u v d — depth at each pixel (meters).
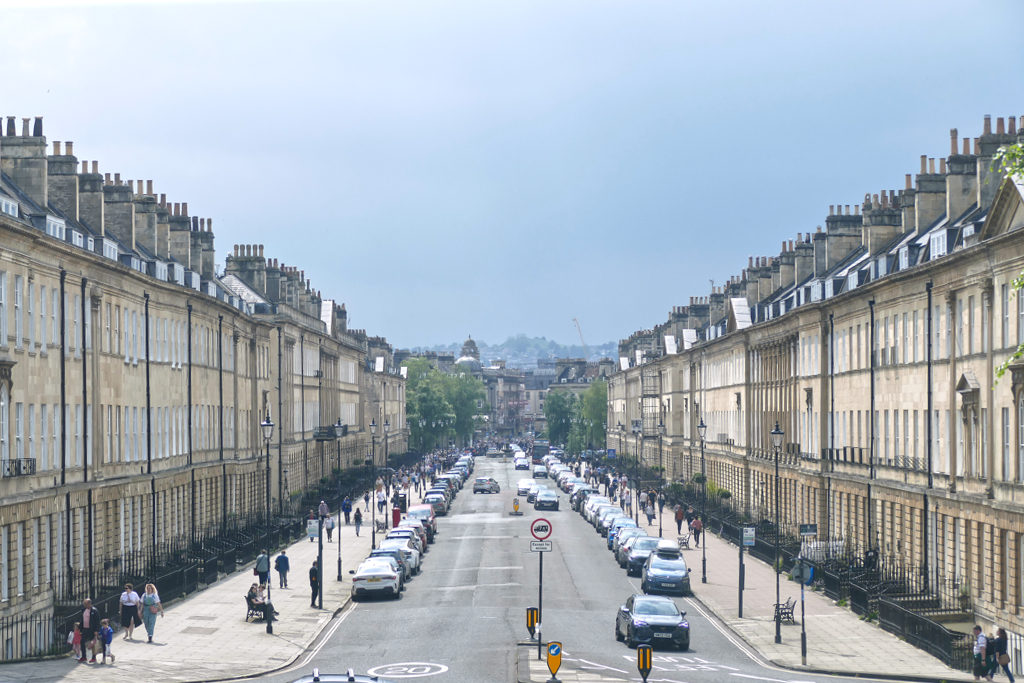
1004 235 45.31
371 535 84.81
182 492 68.75
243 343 88.25
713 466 113.62
